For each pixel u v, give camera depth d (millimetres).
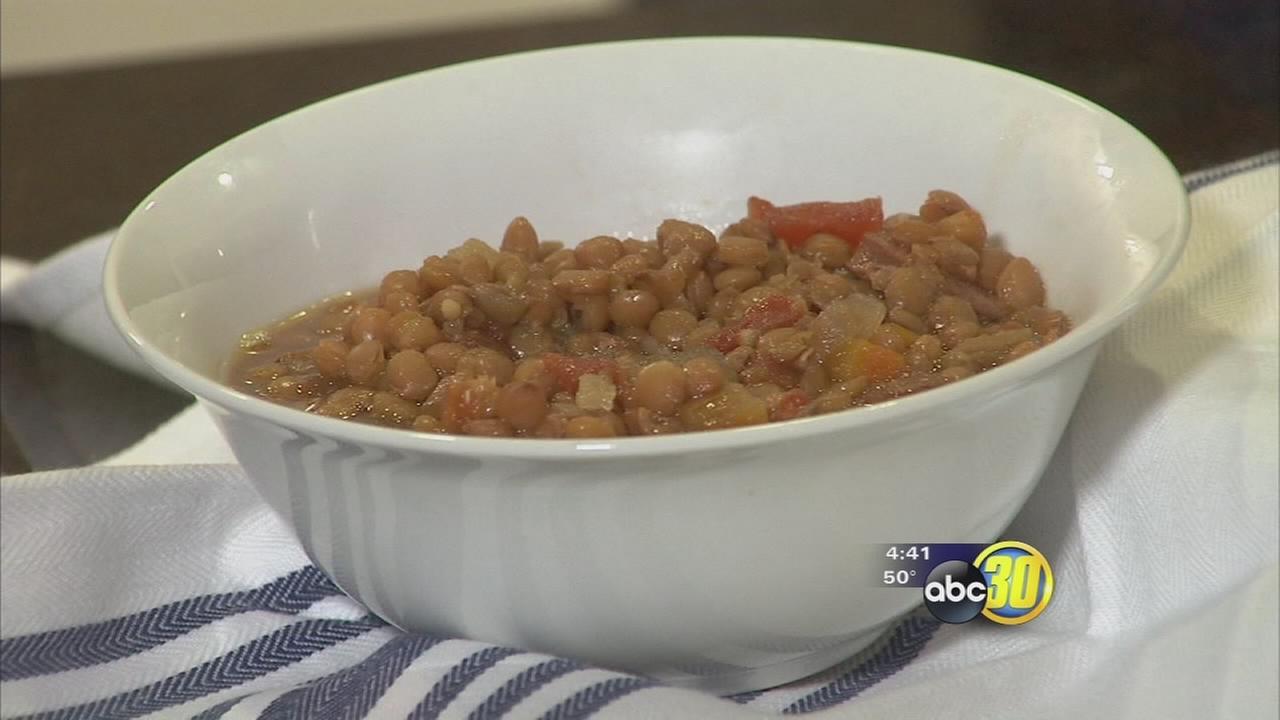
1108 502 521
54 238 699
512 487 456
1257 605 499
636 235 604
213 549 539
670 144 601
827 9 872
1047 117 558
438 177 594
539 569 470
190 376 470
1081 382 492
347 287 581
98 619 529
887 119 586
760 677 504
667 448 444
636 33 854
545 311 538
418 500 466
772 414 492
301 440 464
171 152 759
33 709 514
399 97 591
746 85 597
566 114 600
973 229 555
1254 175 584
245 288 559
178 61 887
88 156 765
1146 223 515
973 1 860
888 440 460
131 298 520
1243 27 786
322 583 537
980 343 518
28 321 650
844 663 517
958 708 489
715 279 555
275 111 795
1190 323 547
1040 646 509
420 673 481
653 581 470
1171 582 517
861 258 557
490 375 505
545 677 473
